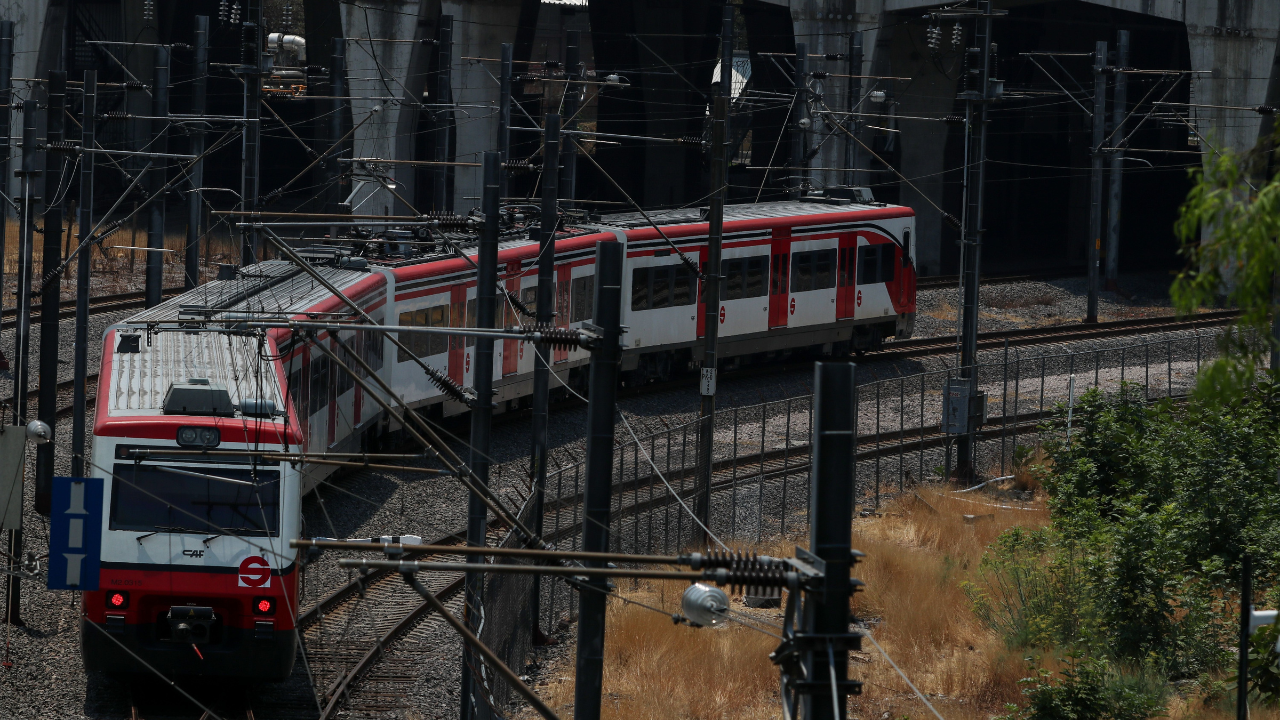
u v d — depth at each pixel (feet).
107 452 195.21
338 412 316.81
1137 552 229.86
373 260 357.61
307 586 258.57
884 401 455.22
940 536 312.91
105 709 198.08
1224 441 244.01
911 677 233.55
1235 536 233.76
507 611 216.95
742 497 336.90
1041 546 269.23
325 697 207.92
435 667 225.56
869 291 512.22
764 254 469.16
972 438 364.99
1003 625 244.01
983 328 589.73
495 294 201.05
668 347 444.14
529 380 406.21
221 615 195.21
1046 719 187.73
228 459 197.77
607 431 140.15
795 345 489.26
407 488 333.21
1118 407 313.94
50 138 273.95
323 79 591.78
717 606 121.60
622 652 241.76
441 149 567.18
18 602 229.86
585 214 434.71
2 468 229.25
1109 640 226.58
